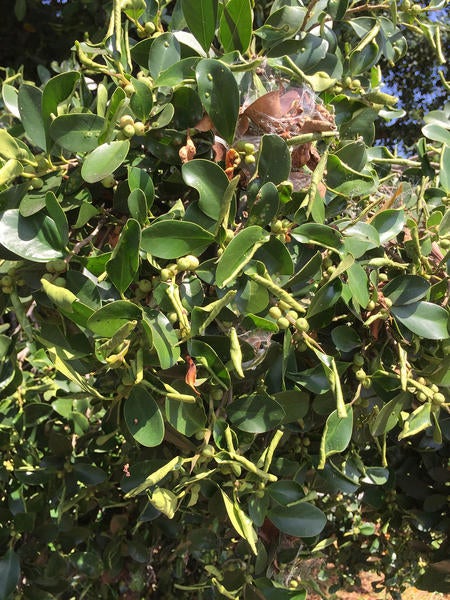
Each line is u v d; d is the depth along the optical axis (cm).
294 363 53
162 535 100
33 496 84
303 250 52
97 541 92
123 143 45
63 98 44
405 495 85
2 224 43
